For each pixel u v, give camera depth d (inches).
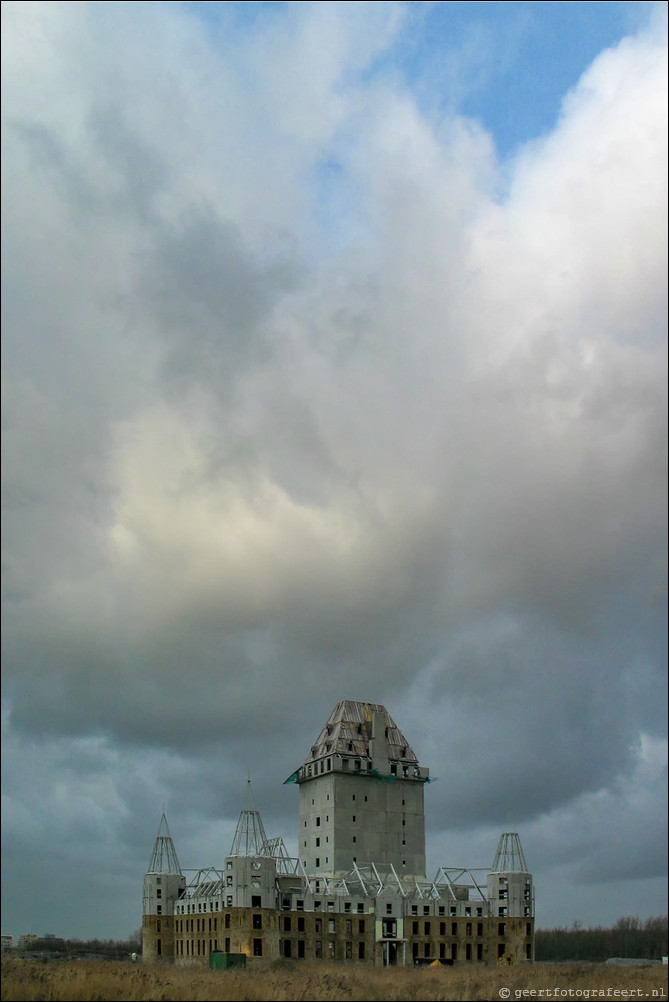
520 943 7815.0
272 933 7007.9
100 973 3909.9
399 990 4138.8
